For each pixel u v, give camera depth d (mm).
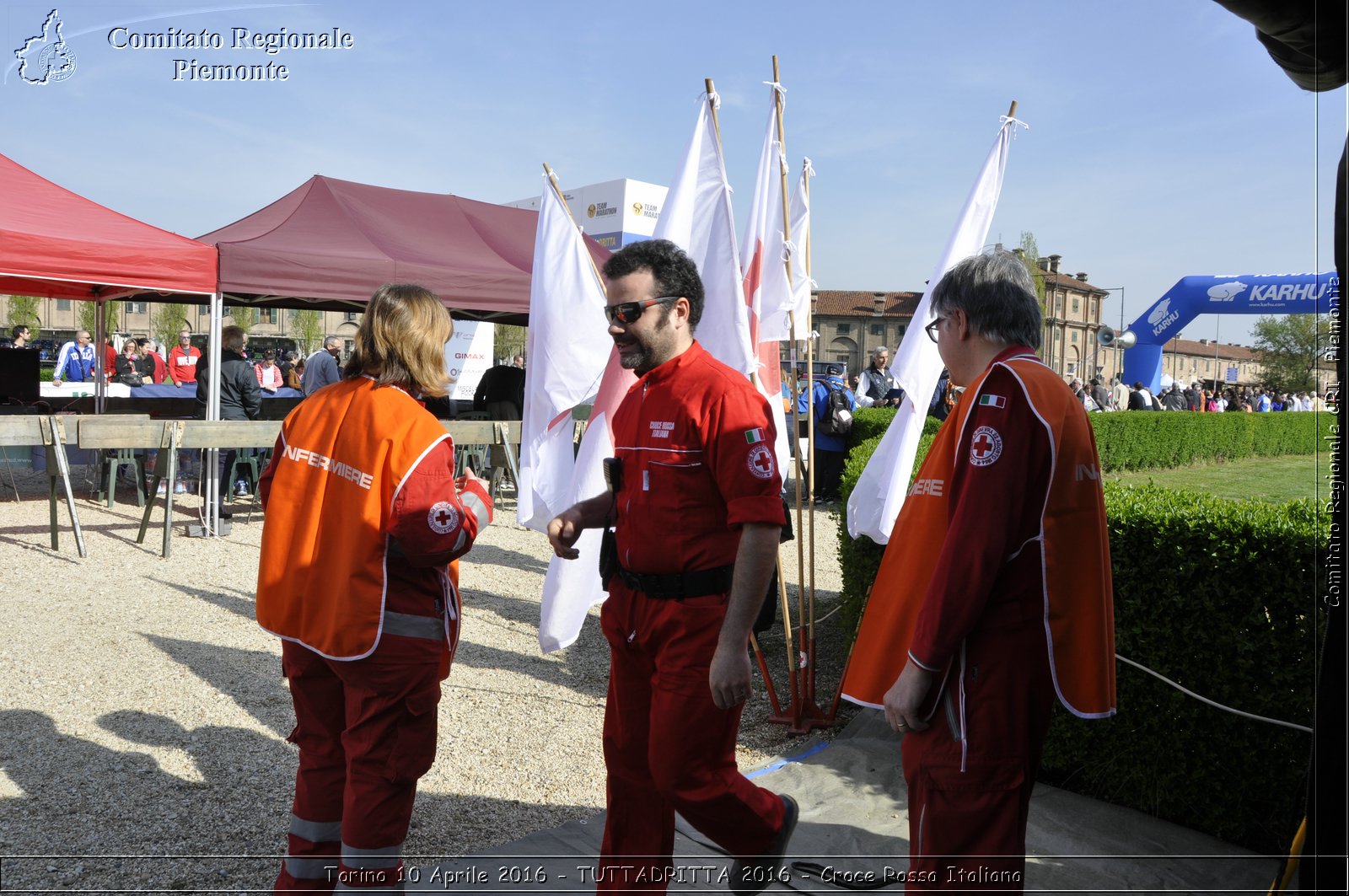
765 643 5469
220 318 8102
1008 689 1829
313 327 54938
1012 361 1900
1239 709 3018
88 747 3646
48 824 3043
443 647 2318
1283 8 1611
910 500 2061
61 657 4660
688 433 2154
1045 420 1805
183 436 7176
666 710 2158
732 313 3883
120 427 6977
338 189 10266
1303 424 23719
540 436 4492
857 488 3811
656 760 2182
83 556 6898
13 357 9633
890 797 3420
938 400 9727
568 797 3465
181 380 17594
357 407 2295
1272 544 2936
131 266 7477
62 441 6871
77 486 10578
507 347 46812
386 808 2223
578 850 3010
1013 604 1842
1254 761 2998
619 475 2311
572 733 4070
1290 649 2910
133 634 5105
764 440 2129
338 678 2348
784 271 4082
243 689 4367
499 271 9695
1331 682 1757
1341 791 1742
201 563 6938
